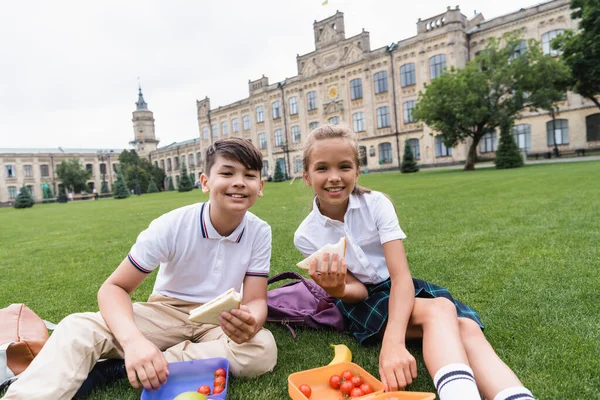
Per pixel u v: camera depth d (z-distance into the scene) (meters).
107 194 60.88
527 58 21.20
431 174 22.09
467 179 14.87
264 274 2.11
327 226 2.23
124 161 58.66
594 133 25.36
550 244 3.85
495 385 1.32
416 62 30.39
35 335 1.89
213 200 1.93
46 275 4.43
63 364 1.55
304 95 38.41
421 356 1.92
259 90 42.53
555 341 1.92
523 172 15.70
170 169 64.69
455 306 1.89
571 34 21.09
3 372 1.69
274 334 2.35
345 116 35.34
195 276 2.05
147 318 1.99
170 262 2.03
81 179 57.50
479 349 1.50
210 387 1.61
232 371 1.81
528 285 2.75
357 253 2.13
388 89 32.31
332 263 1.81
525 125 27.86
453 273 3.20
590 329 2.03
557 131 26.73
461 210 6.91
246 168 1.90
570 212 5.55
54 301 3.34
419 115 23.50
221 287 2.06
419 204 8.33
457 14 28.11
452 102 22.00
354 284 2.12
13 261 5.55
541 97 20.70
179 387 1.67
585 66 20.44
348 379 1.61
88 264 4.93
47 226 11.20
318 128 2.08
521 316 2.25
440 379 1.35
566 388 1.54
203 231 1.98
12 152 64.25
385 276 2.21
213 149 1.96
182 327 2.04
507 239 4.25
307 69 37.75
